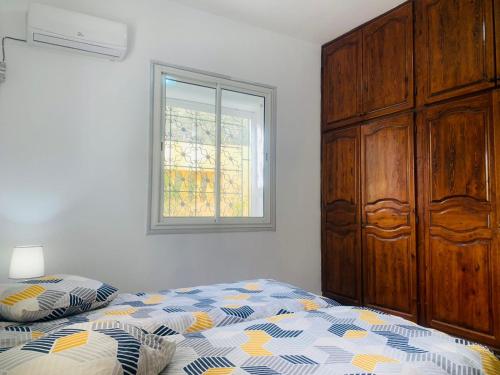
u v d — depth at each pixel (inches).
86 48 108.7
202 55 131.8
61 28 103.7
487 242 101.7
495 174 100.3
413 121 122.6
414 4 123.6
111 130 114.9
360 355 47.2
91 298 69.7
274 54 148.6
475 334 103.3
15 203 101.2
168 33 125.3
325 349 49.4
